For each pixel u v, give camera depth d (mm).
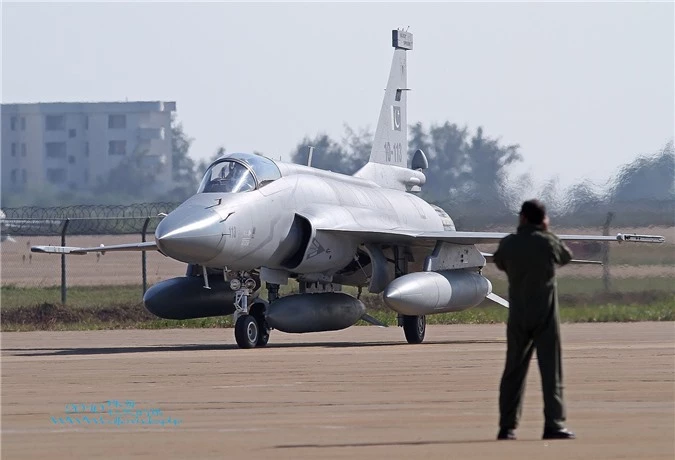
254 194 68375
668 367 52688
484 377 48719
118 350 68500
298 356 60938
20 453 31422
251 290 71938
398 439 32812
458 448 31203
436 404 40062
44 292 129250
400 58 92500
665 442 31859
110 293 126125
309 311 70250
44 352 67500
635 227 119688
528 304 32531
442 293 72688
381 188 84938
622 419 36156
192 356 61906
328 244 72000
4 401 42344
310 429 34781
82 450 31750
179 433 34469
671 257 115812
